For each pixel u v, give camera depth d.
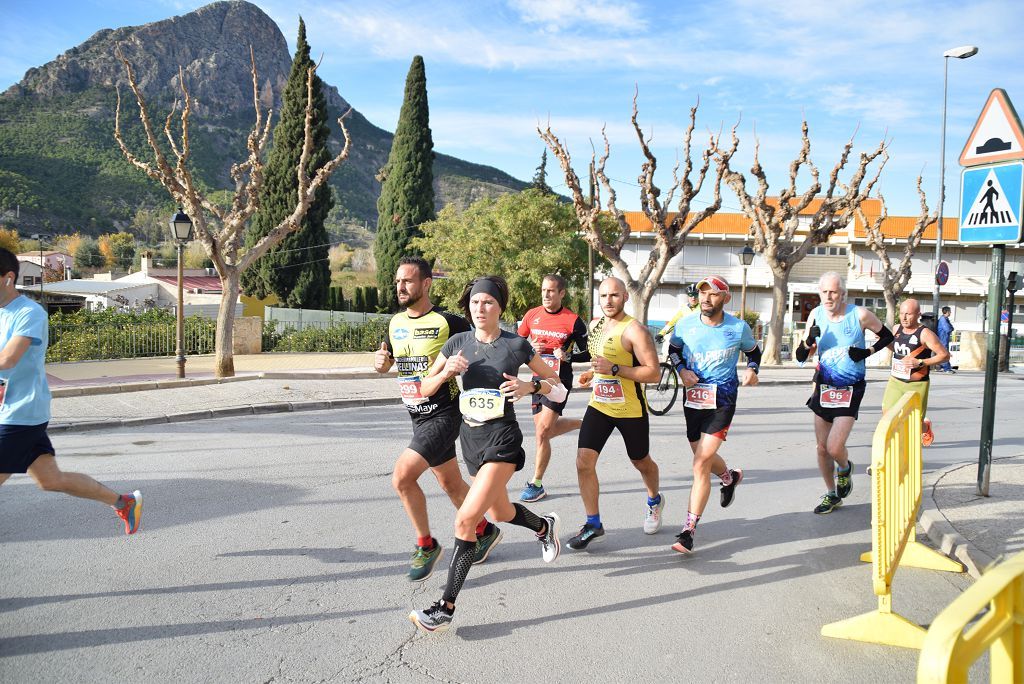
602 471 7.61
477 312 4.15
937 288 23.45
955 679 1.74
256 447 8.67
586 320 28.98
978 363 24.20
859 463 8.34
